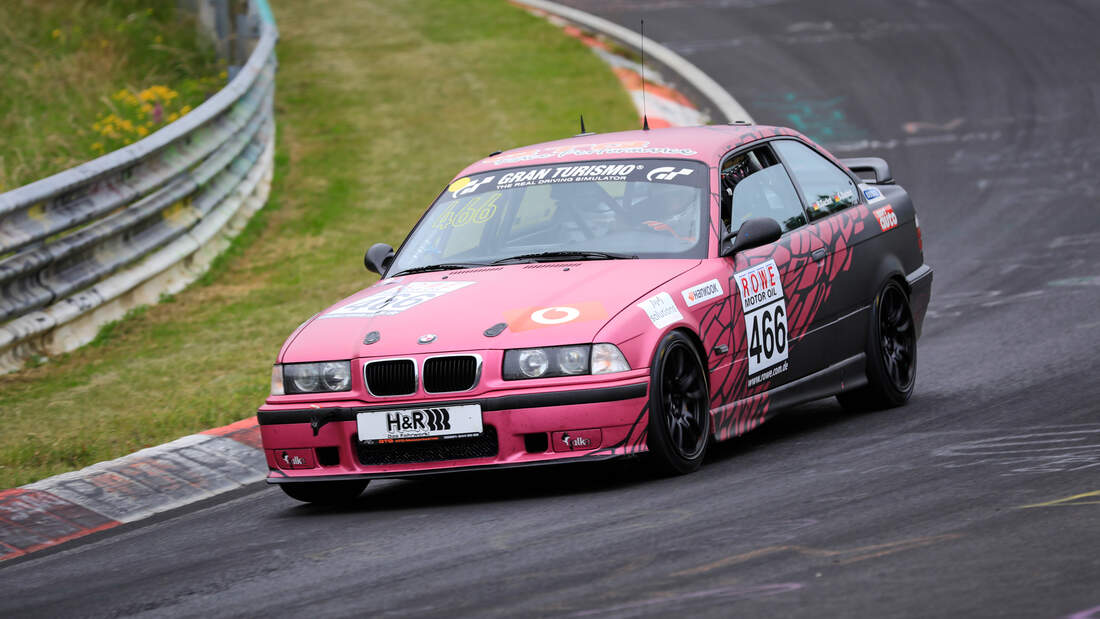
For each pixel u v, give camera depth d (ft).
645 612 47.14
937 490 62.80
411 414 69.62
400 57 265.54
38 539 73.77
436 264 81.82
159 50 225.76
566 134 208.74
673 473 72.69
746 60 271.49
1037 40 279.69
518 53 266.77
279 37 284.61
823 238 87.40
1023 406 85.15
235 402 99.19
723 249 79.10
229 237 158.92
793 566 51.62
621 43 282.97
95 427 94.84
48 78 197.77
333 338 73.51
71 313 120.47
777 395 81.66
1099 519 54.34
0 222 112.68
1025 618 43.32
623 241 79.46
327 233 165.07
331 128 218.18
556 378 68.74
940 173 195.93
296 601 53.88
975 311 125.29
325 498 77.10
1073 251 147.02
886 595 46.83
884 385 90.63
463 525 65.41
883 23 302.25
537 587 51.88
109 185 130.41
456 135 211.41
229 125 168.45
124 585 60.75
